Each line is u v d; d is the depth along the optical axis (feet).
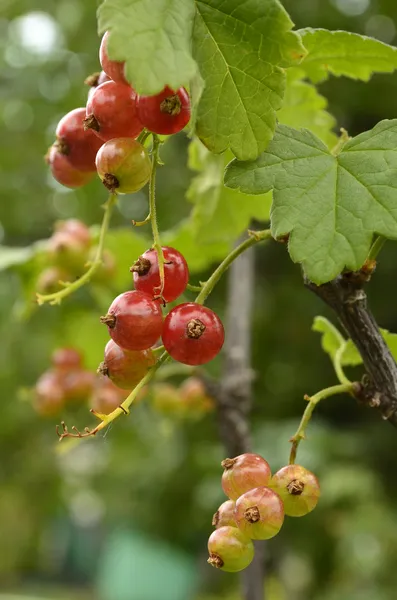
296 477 0.85
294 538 2.63
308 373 3.04
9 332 2.77
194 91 0.79
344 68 0.96
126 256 1.30
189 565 3.19
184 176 2.96
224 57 0.81
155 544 3.05
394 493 2.77
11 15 3.30
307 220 0.82
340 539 2.55
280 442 2.57
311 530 2.57
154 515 2.90
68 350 1.31
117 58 0.77
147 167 0.83
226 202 1.06
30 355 2.86
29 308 1.38
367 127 3.05
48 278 1.18
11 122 3.32
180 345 0.81
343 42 0.92
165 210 2.96
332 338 1.03
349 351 1.01
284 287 3.04
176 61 0.78
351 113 2.98
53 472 3.62
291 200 0.83
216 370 2.65
